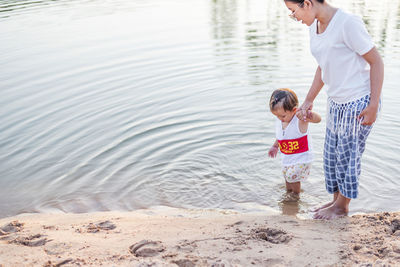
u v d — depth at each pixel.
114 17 11.97
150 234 3.24
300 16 3.18
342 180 3.46
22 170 4.80
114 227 3.48
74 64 8.21
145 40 9.69
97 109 6.34
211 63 8.12
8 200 4.25
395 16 10.70
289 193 4.22
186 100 6.59
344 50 3.11
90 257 2.78
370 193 4.04
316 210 3.81
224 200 4.15
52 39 9.82
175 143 5.31
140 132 5.62
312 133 5.36
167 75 7.61
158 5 13.72
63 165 4.90
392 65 7.39
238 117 5.96
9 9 13.32
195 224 3.47
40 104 6.53
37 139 5.50
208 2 14.16
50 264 2.68
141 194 4.31
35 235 3.27
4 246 3.04
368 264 2.55
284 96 3.94
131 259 2.71
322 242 2.95
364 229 3.16
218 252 2.81
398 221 3.24
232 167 4.76
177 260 2.68
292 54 8.41
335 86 3.27
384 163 4.54
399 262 2.56
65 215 3.90
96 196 4.30
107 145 5.31
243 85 7.02
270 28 10.47
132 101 6.61
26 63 8.27
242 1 14.24
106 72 7.80
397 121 5.52
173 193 4.31
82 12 12.73
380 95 3.18
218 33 10.13
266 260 2.68
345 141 3.34
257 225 3.37
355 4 12.38
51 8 13.41
